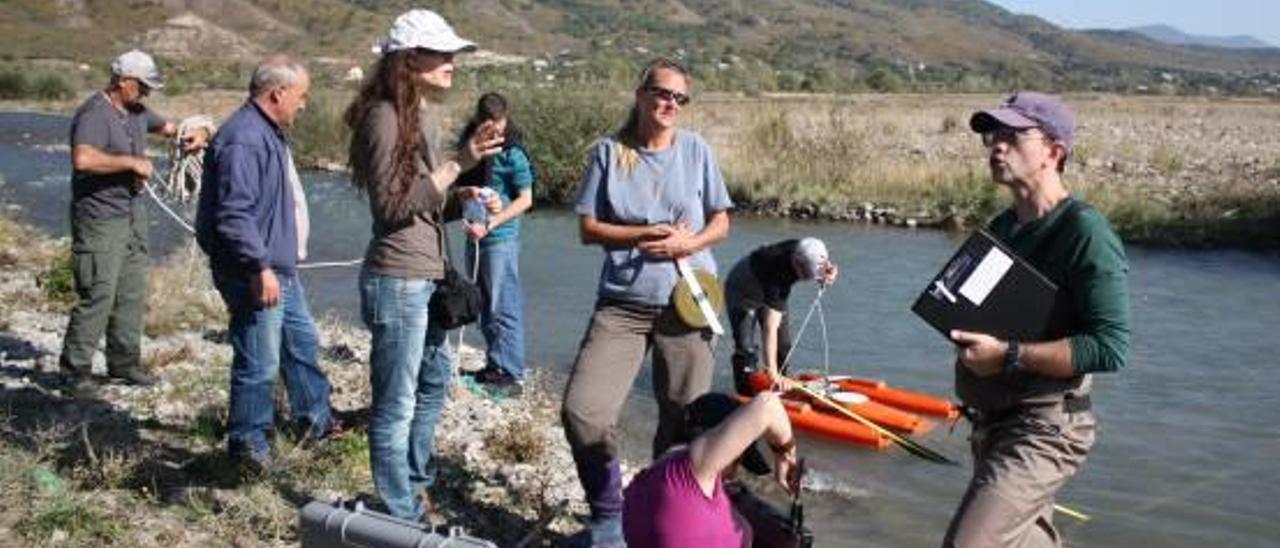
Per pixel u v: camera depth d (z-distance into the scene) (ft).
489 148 16.65
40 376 25.96
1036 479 13.67
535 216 66.23
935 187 66.54
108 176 24.23
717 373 33.09
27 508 17.81
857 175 69.51
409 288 16.88
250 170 18.34
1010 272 13.76
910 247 55.93
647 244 17.54
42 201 67.82
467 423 25.21
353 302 42.01
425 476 18.75
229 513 18.58
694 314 17.56
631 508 14.17
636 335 18.04
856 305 43.04
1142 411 31.09
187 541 17.62
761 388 26.96
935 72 571.28
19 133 118.01
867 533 22.49
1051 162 14.06
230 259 18.86
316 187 77.30
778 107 126.93
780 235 59.36
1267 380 34.17
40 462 19.74
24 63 231.71
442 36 16.37
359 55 418.31
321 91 101.60
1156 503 24.68
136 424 22.89
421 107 16.66
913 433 28.37
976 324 13.87
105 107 24.12
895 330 39.37
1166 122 134.82
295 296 21.79
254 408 19.69
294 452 20.66
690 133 18.40
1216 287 47.75
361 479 20.48
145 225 25.62
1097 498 24.89
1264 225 57.67
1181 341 38.78
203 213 18.90
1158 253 55.62
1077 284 13.51
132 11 397.80
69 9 394.93
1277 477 26.25
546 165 69.77
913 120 121.29
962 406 14.73
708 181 18.22
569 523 20.31
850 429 27.66
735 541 14.02
